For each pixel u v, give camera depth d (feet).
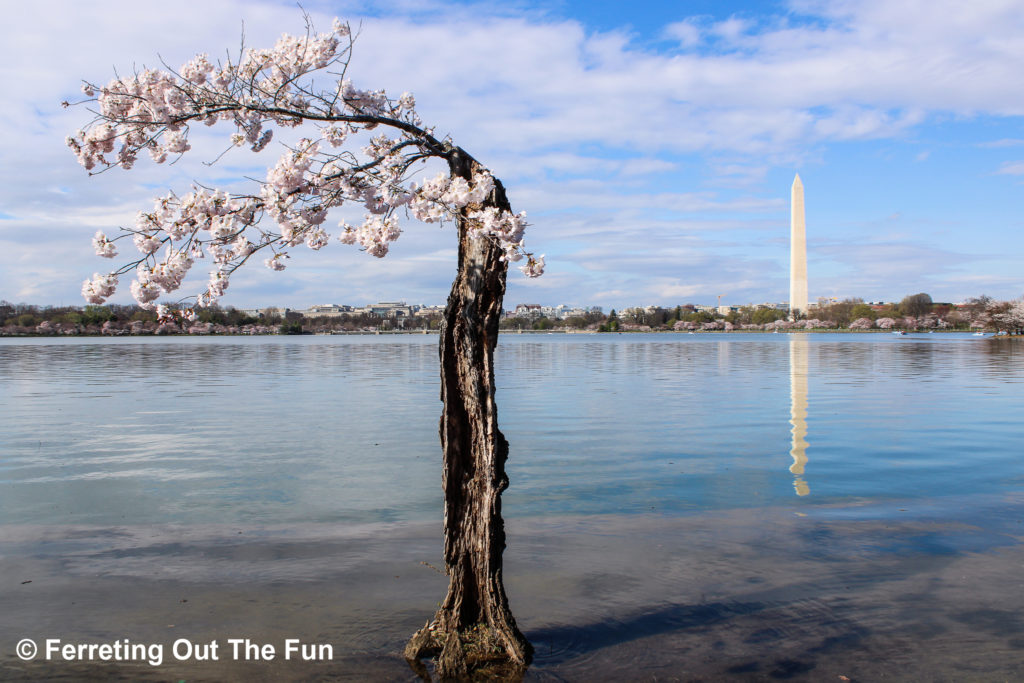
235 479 38.55
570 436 52.60
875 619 21.02
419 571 24.82
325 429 56.44
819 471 40.27
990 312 374.02
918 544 27.43
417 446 48.70
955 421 59.67
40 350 237.86
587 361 159.63
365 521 30.60
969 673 17.95
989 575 24.23
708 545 27.45
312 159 17.17
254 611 21.65
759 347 252.21
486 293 19.06
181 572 24.66
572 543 27.78
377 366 144.15
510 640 18.79
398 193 17.92
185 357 186.09
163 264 16.78
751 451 46.39
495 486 19.22
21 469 41.24
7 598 22.43
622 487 36.65
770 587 23.44
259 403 75.20
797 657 18.89
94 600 22.35
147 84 16.65
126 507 32.83
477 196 17.83
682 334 599.98
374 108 19.34
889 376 109.09
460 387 19.51
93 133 16.96
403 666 18.65
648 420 61.00
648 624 20.93
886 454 45.16
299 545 27.43
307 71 17.60
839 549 26.94
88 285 16.52
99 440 51.31
